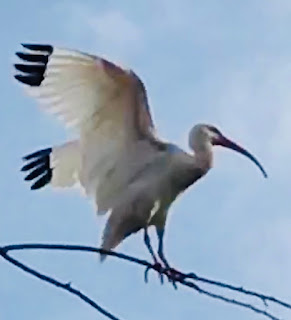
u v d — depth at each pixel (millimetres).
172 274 13609
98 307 8609
